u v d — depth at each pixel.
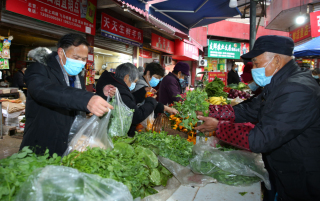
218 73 7.16
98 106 1.21
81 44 1.57
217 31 15.74
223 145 1.92
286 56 1.43
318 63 10.02
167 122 2.34
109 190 0.92
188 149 1.80
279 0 8.70
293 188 1.38
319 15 6.26
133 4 4.06
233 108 2.07
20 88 6.64
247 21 17.61
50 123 1.55
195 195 1.33
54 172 0.87
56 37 5.27
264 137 1.25
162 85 3.77
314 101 1.23
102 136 1.41
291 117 1.21
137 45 8.10
